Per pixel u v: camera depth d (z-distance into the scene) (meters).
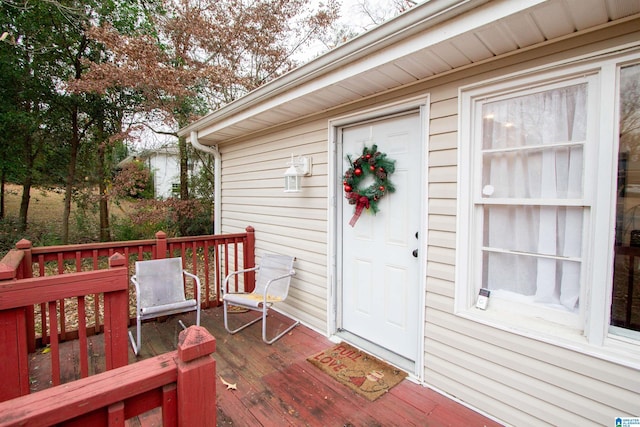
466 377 2.02
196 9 6.82
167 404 0.91
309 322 3.25
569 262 1.73
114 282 1.66
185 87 6.88
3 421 0.68
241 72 7.74
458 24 1.57
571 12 1.40
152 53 6.26
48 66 6.37
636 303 1.56
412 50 1.77
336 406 2.00
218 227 4.99
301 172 3.23
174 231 7.78
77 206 7.31
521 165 1.86
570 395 1.63
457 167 2.04
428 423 1.86
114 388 0.82
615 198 1.54
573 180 1.68
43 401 0.74
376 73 2.09
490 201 1.94
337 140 2.97
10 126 6.08
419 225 2.37
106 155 7.43
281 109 2.99
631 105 1.51
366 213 2.78
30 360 2.55
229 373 2.37
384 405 2.02
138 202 7.18
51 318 1.61
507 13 1.41
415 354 2.44
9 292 1.41
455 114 2.05
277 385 2.22
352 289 2.95
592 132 1.59
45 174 6.88
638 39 1.43
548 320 1.79
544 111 1.76
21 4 5.60
